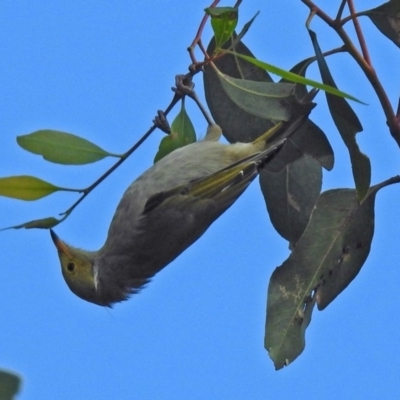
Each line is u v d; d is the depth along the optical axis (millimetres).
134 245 8055
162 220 7871
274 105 6488
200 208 7715
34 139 5758
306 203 7223
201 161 7688
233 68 7215
